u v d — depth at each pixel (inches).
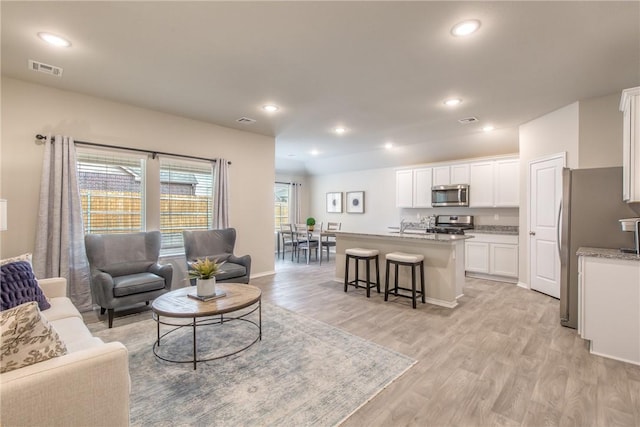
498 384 82.5
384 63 111.0
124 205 155.6
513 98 144.7
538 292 174.9
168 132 169.8
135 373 87.4
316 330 118.9
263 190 216.8
